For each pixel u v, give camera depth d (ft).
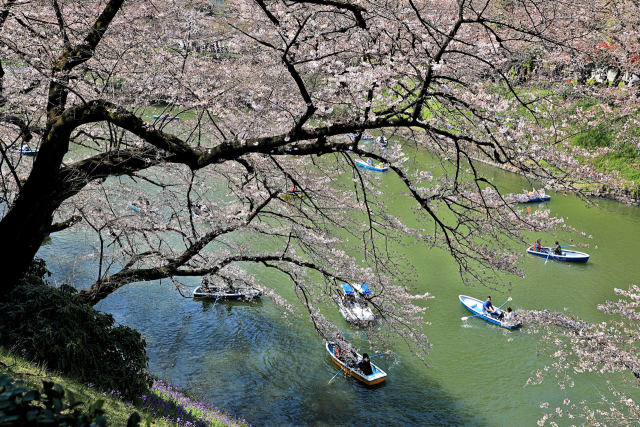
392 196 110.01
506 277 87.66
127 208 51.60
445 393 59.06
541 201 120.16
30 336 23.77
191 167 25.79
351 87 25.35
